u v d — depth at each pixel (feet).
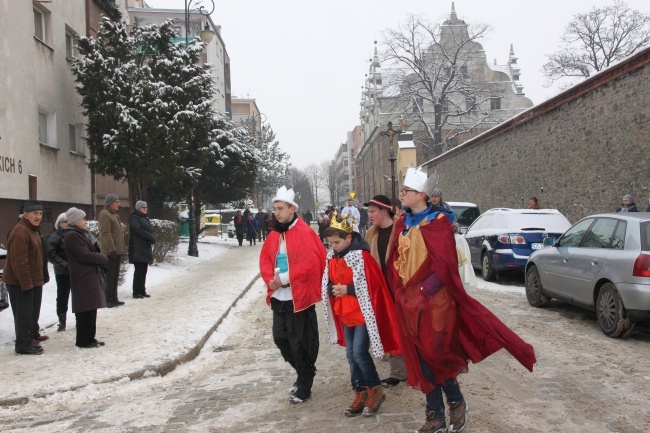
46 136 56.03
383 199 18.80
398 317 13.76
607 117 45.57
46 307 32.42
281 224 17.21
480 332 13.28
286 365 21.81
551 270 29.73
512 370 19.72
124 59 58.08
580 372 19.34
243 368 21.80
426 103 169.89
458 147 91.15
